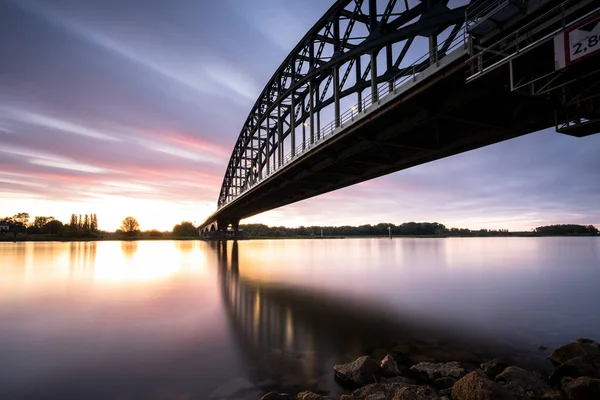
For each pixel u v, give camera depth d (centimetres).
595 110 1242
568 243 16612
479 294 2538
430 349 1305
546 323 1705
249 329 1566
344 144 2931
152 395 916
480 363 1152
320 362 1159
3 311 1900
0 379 1021
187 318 1764
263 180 5181
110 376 1042
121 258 5697
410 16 2394
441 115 1970
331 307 2070
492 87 1605
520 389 856
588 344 1131
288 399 846
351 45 3300
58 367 1112
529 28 1309
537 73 1300
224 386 970
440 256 6831
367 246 12188
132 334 1477
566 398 845
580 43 995
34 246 10019
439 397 796
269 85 5691
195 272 3844
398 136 2462
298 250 9131
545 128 1970
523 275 3747
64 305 2062
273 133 6462
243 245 12400
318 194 5328
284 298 2358
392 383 881
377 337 1455
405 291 2681
